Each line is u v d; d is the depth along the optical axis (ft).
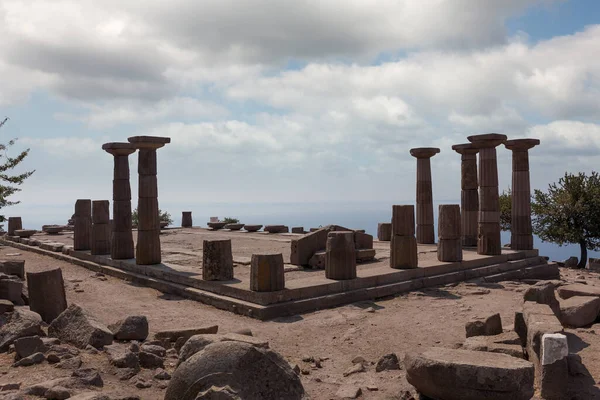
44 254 68.95
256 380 14.78
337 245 40.40
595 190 71.92
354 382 22.00
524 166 59.52
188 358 15.49
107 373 20.59
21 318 24.45
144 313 35.76
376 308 37.04
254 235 87.45
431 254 58.23
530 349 22.61
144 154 50.19
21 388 17.76
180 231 99.50
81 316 25.08
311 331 31.19
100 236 58.39
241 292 36.96
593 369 22.49
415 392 20.06
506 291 43.21
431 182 70.28
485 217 54.80
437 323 32.40
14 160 65.21
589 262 67.77
